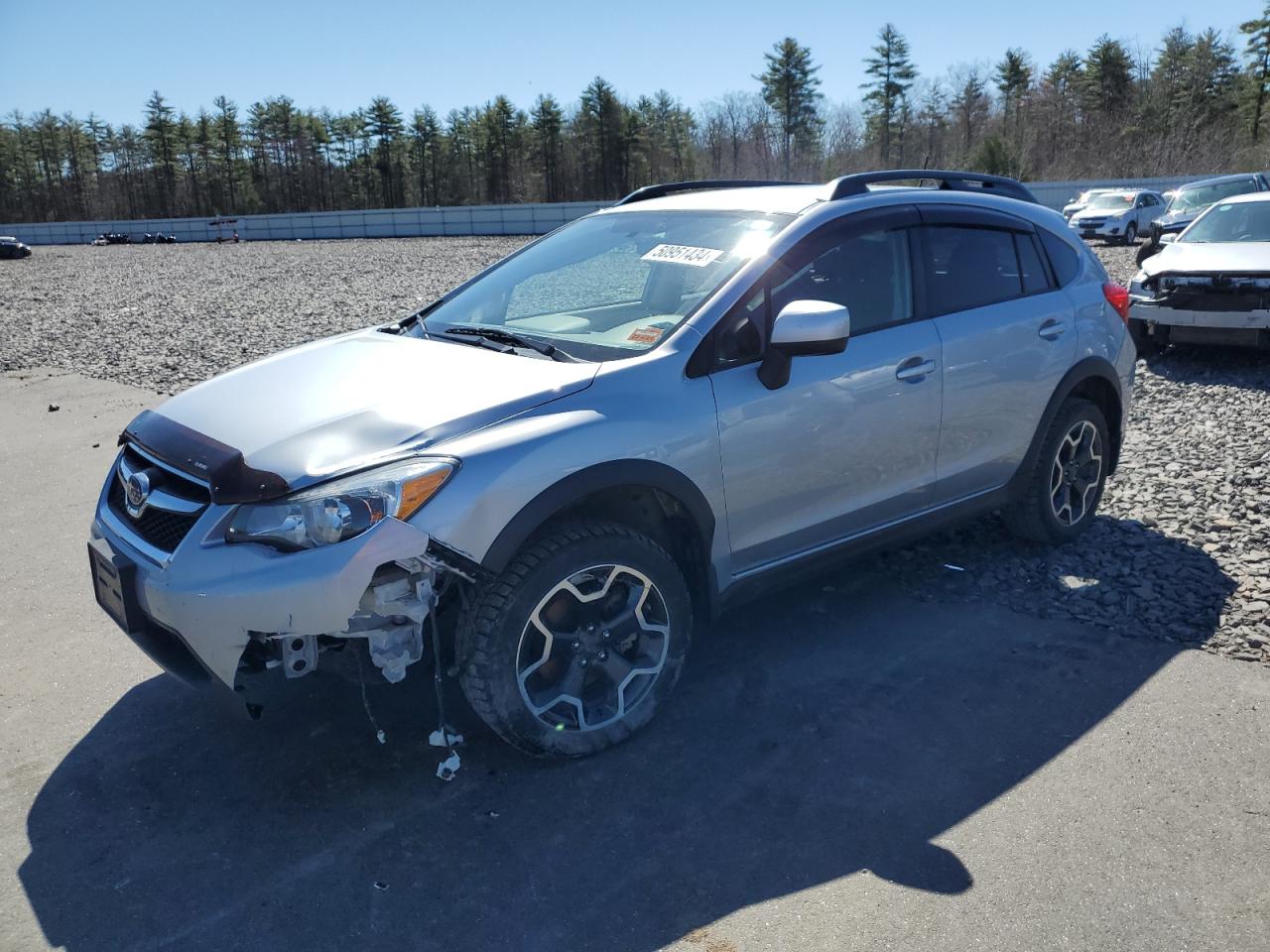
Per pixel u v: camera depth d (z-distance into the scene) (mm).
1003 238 4383
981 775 2996
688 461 3166
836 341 3156
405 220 50000
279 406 3086
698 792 2949
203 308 17016
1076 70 82750
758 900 2498
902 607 4195
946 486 4102
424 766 3119
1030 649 3793
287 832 2818
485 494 2729
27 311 17797
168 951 2381
